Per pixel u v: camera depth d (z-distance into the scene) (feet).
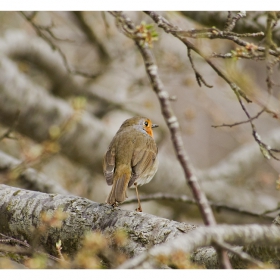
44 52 50.29
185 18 37.29
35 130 42.65
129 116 54.34
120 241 19.58
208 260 19.33
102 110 52.08
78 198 23.08
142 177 27.76
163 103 15.94
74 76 51.60
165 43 53.67
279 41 36.88
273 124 59.31
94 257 19.44
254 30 35.86
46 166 49.08
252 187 51.34
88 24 51.90
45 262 18.39
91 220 21.89
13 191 24.06
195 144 64.44
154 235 20.58
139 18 49.85
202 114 64.59
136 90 54.70
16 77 42.04
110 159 27.53
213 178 50.06
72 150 43.19
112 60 52.44
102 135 43.75
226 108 57.00
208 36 20.44
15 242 23.07
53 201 23.00
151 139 29.43
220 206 37.65
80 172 49.57
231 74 20.54
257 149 52.54
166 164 46.06
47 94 43.27
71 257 22.06
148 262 14.28
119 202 25.18
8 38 49.78
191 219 49.98
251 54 20.18
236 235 15.46
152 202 53.21
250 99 21.21
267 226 16.38
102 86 55.47
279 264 18.28
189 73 50.85
